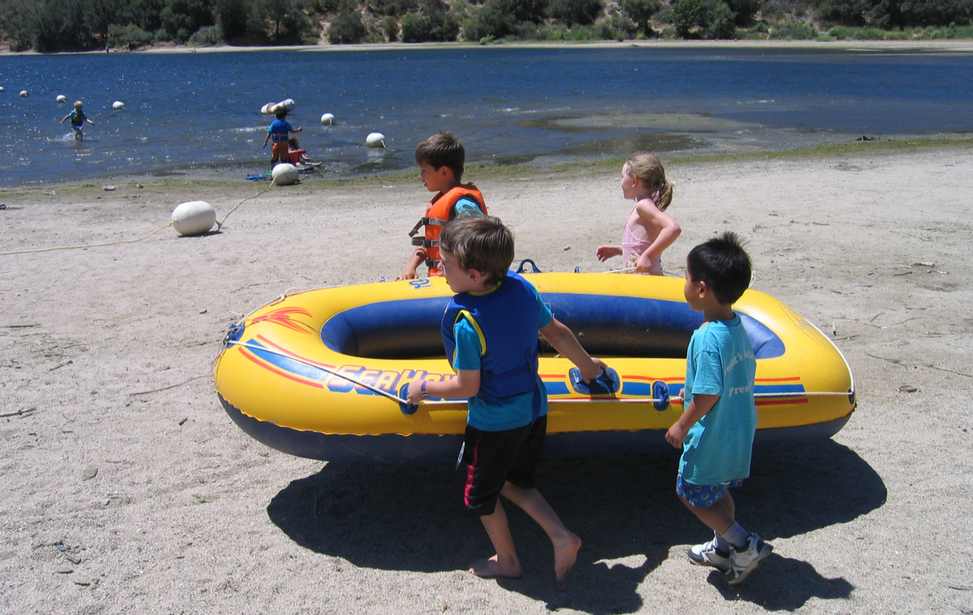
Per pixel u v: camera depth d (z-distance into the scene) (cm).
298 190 1359
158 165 1698
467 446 321
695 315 464
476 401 312
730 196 1163
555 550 329
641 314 468
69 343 625
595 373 349
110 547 368
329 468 440
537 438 327
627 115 2431
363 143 1969
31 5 8288
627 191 493
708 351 301
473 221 301
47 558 358
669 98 2941
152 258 879
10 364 582
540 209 1118
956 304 693
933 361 572
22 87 3791
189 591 337
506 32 8419
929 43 7200
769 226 970
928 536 368
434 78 4047
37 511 396
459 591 335
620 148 1803
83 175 1583
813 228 958
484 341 301
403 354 464
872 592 330
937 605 321
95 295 746
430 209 441
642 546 365
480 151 1809
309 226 1044
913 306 688
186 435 478
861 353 589
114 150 1906
